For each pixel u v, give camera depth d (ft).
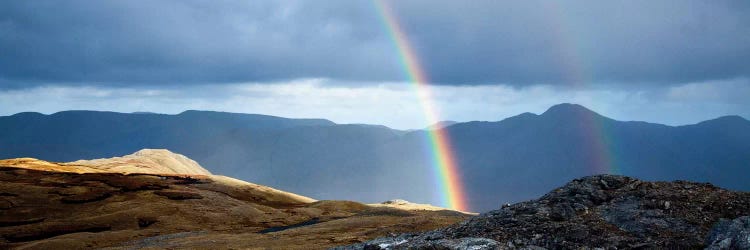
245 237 279.28
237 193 636.89
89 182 583.99
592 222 130.62
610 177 152.87
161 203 465.47
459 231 141.08
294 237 263.08
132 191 538.88
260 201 617.62
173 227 388.78
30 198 501.56
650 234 122.21
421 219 270.46
